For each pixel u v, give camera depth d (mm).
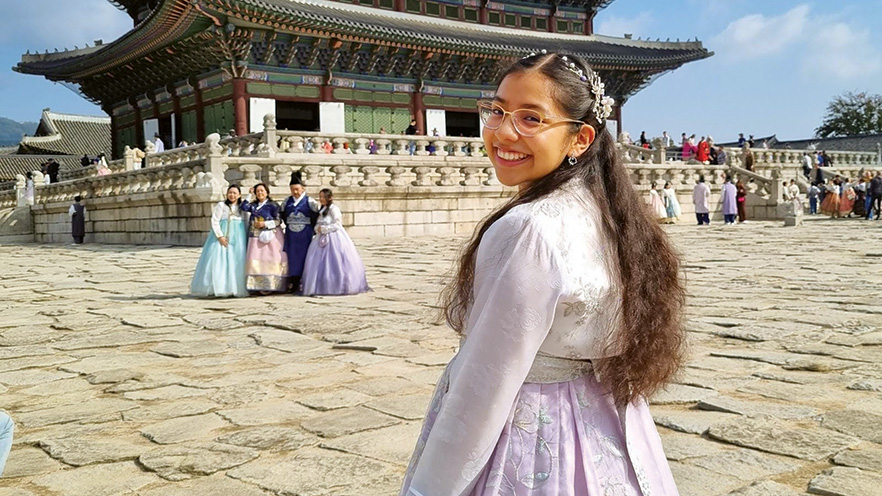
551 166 1971
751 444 4285
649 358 1866
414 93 41344
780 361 6230
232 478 4004
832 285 10820
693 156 42094
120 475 4102
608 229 1886
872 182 30484
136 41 36375
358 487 3836
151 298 11383
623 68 43344
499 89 2029
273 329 8484
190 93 39562
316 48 36750
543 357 1878
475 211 25344
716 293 10312
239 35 34031
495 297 1729
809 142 61656
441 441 1754
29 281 14500
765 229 25250
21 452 4508
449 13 42562
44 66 44219
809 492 3617
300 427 4840
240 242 11352
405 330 8156
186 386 5969
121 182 26531
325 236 11320
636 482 1885
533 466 1807
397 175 23906
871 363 6121
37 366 6836
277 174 21797
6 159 53406
